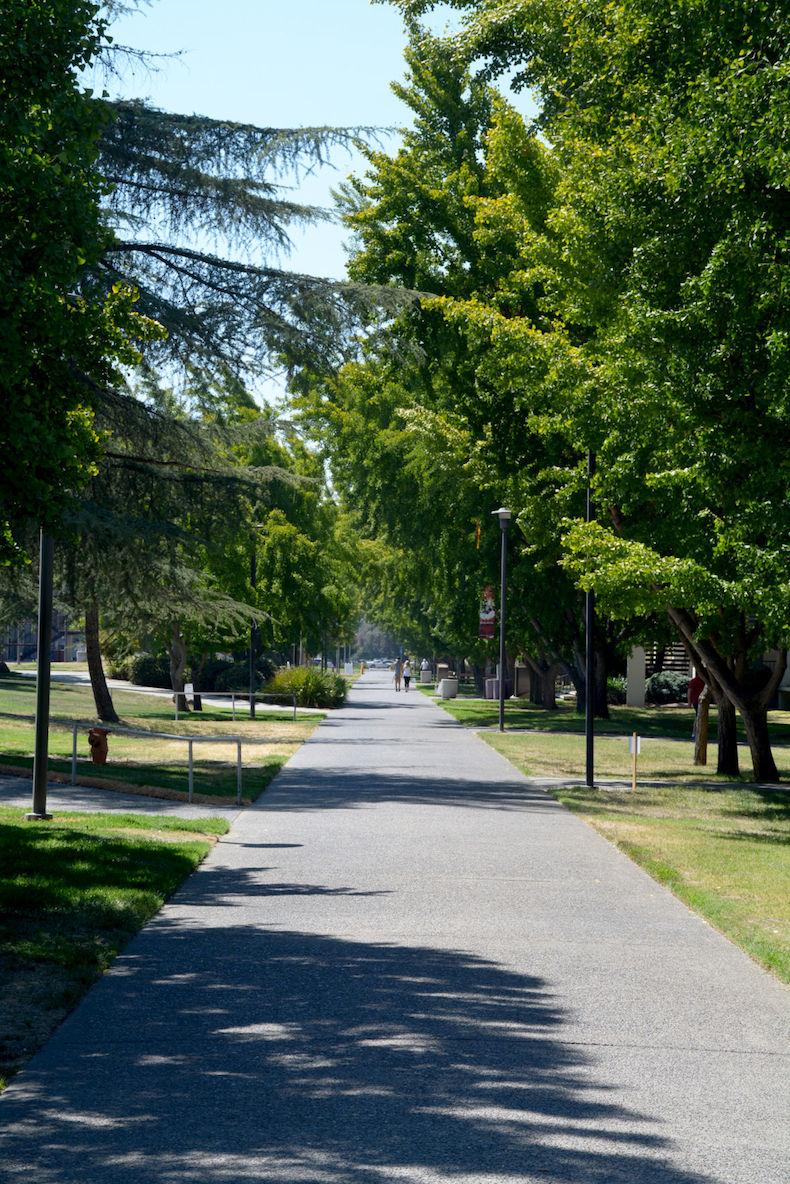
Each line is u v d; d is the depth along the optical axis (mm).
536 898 12539
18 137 10008
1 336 9648
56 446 10242
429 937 10656
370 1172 5547
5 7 9797
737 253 14461
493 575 46469
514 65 30141
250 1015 8133
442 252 37094
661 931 11070
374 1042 7562
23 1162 5633
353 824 18125
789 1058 7438
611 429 19609
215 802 20781
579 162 18359
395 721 49938
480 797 22203
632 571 19781
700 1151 5887
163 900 12133
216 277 20859
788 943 10406
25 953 9602
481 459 34062
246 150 20172
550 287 22625
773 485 15461
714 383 15414
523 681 82625
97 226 10336
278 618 52906
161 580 26062
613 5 16297
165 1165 5605
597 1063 7262
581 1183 5473
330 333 20719
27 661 119812
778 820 20094
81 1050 7336
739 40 14508
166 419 24031
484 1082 6848
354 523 55156
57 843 14961
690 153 14625
